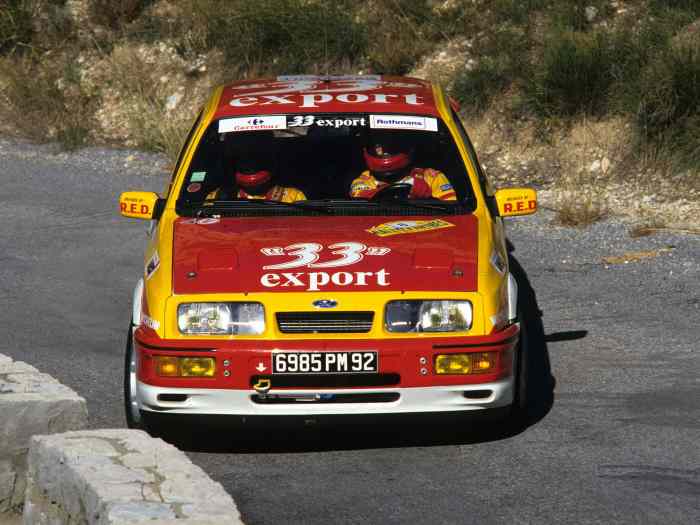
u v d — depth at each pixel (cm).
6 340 2673
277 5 5291
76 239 3638
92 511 1400
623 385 2269
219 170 2291
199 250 2005
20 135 5178
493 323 1869
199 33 5494
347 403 1831
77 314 2888
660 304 2828
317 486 1792
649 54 4353
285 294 1853
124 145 5025
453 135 2348
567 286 3012
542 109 4384
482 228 2097
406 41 5097
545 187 4081
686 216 3662
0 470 1723
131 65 5475
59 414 1739
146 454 1516
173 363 1834
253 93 2512
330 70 5116
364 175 2272
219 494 1385
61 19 5831
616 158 4116
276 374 1812
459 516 1656
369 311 1844
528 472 1828
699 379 2291
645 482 1767
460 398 1845
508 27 4947
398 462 1894
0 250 3509
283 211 2189
